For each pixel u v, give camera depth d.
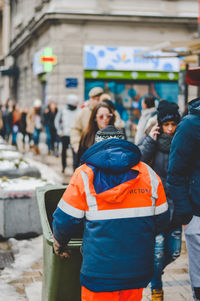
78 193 2.72
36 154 17.72
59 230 2.79
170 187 3.32
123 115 20.55
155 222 2.92
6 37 36.66
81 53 19.98
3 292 4.51
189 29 20.86
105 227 2.69
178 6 20.77
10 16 34.25
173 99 20.83
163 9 20.61
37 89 24.09
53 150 17.41
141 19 20.09
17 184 6.56
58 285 3.37
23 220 6.25
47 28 20.84
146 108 6.55
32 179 6.97
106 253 2.68
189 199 3.32
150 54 20.33
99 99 6.87
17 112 19.59
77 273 3.36
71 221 2.74
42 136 23.34
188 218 3.32
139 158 2.84
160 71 20.52
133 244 2.72
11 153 9.48
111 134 3.08
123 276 2.70
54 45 19.94
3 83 39.16
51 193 3.88
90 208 2.70
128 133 20.61
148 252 2.78
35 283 4.77
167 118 4.11
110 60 20.16
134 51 20.33
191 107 3.29
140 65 20.36
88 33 20.02
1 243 6.11
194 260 3.35
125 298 2.84
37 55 23.31
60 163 14.72
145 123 6.46
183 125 3.26
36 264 5.34
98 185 2.70
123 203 2.73
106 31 20.14
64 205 2.75
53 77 20.16
